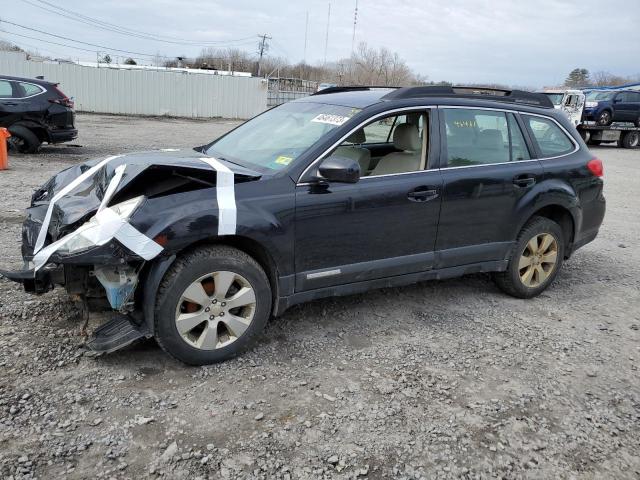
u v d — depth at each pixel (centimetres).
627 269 604
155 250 310
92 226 310
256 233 339
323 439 282
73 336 362
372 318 431
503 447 286
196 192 331
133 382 320
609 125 2369
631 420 317
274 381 332
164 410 296
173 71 2928
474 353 384
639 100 2453
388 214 391
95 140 1592
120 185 325
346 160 350
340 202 369
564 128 505
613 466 278
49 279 325
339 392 325
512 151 461
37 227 360
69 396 301
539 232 475
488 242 450
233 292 348
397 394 327
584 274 580
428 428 297
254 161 392
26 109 1150
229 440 277
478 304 475
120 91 2756
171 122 2555
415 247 414
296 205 354
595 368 375
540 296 505
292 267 362
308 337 392
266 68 6900
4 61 2528
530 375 359
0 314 384
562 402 330
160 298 320
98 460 256
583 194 500
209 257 328
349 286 394
